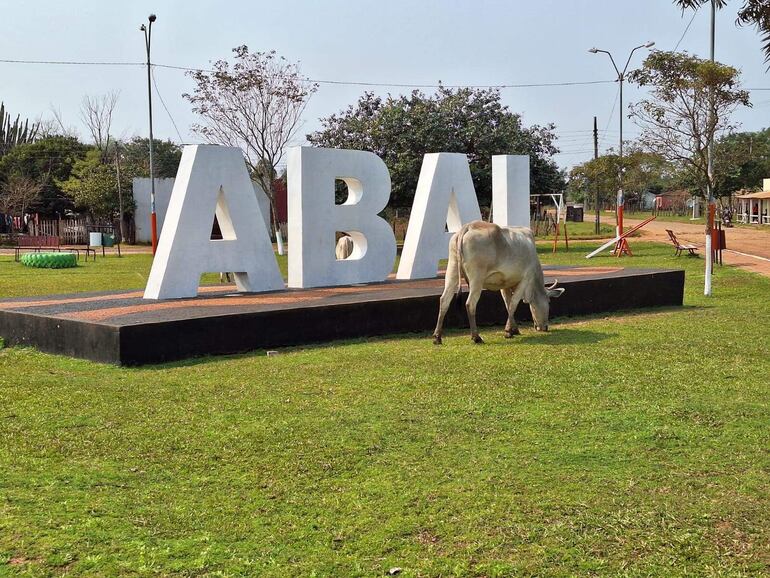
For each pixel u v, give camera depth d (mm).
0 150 62531
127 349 9438
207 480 5723
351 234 16078
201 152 13180
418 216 16453
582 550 4656
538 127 34906
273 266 14086
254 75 33875
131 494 5461
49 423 7055
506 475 5789
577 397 7910
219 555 4590
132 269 27312
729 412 7324
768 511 5156
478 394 8031
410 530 4922
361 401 7777
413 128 31781
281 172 49875
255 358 10039
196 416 7262
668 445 6434
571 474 5816
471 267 11180
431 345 11055
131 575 4355
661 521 5020
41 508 5191
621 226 31750
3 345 11117
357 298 12328
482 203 34406
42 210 55500
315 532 4902
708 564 4488
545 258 29703
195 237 13062
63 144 57281
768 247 33625
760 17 9828
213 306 11422
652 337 11367
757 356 9852
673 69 16047
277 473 5855
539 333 12055
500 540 4781
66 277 23719
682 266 24719
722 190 59062
